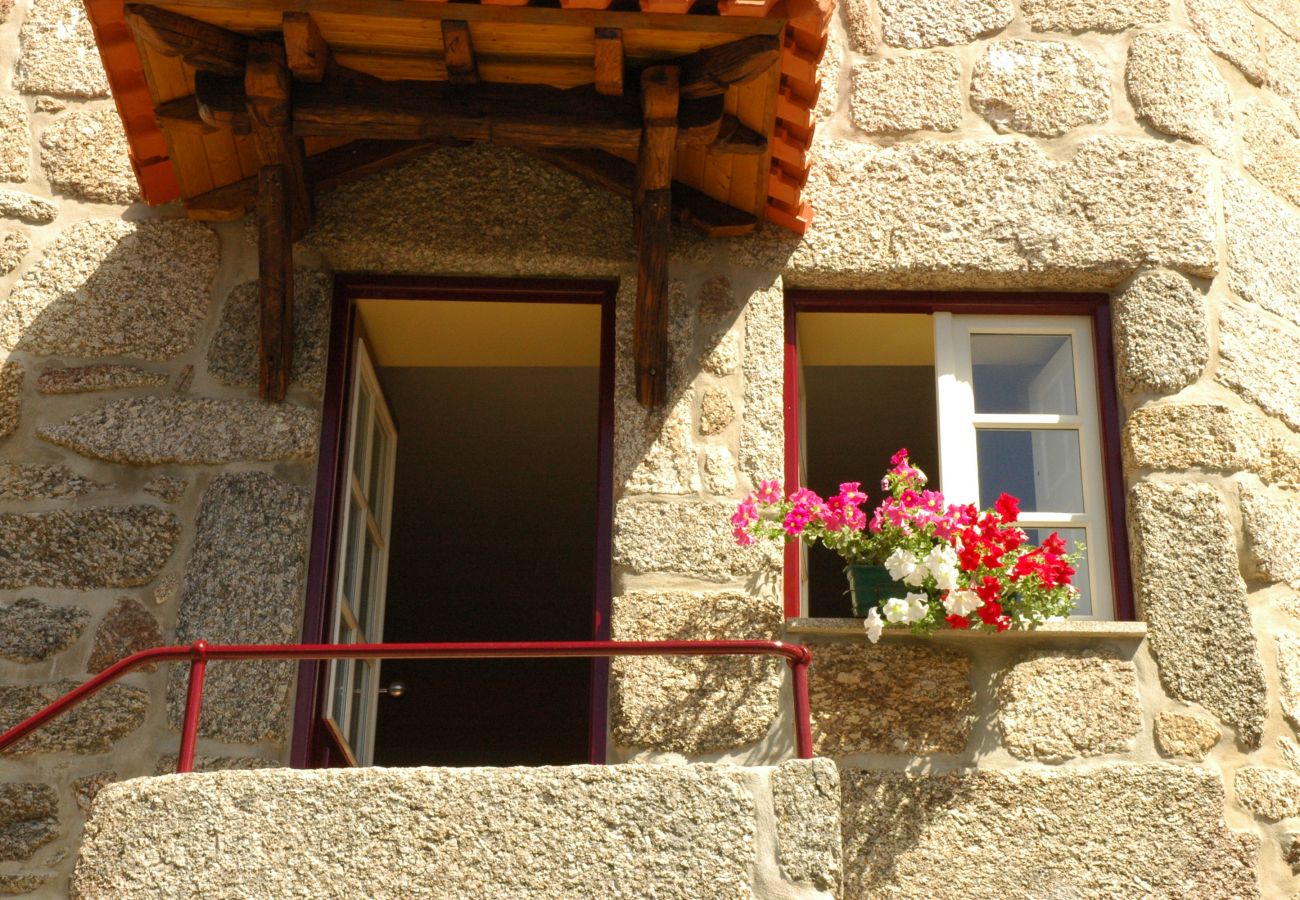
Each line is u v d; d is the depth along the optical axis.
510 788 3.24
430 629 9.05
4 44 4.88
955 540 4.11
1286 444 4.57
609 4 3.73
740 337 4.54
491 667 9.31
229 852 3.18
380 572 4.98
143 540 4.26
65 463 4.35
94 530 4.27
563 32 3.83
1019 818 3.99
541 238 4.59
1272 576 4.32
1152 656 4.18
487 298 4.69
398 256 4.59
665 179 4.15
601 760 4.16
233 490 4.30
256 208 4.48
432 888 3.15
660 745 4.07
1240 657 4.18
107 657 4.14
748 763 4.05
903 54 4.89
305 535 4.28
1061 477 4.54
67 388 4.43
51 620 4.17
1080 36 4.93
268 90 3.92
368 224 4.59
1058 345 4.70
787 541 4.38
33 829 3.96
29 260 4.60
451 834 3.20
